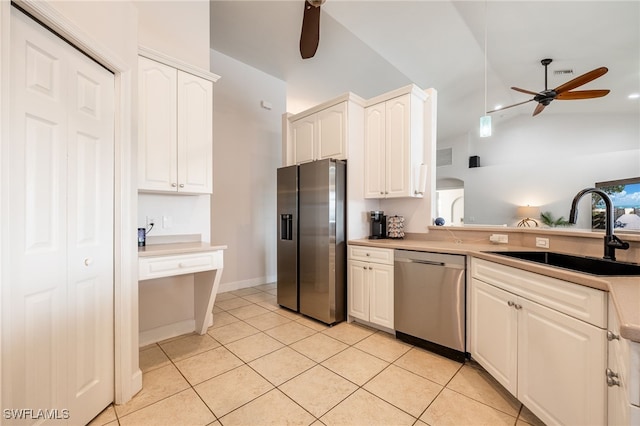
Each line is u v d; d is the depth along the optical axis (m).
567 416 1.21
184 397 1.65
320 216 2.80
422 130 2.90
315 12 2.33
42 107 1.18
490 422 1.46
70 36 1.27
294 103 5.59
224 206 3.86
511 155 7.65
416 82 4.66
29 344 1.13
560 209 6.78
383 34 3.33
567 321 1.23
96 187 1.46
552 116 7.07
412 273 2.32
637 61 4.00
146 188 2.11
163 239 2.44
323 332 2.60
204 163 2.45
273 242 4.44
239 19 3.07
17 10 1.08
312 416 1.50
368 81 4.60
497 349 1.69
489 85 4.86
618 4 2.77
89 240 1.42
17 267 1.08
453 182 8.82
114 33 1.53
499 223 7.66
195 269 2.15
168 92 2.23
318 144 3.14
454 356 2.11
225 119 3.84
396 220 2.97
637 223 2.37
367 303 2.67
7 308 1.04
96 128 1.46
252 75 4.13
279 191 3.24
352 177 2.90
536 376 1.39
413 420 1.47
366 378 1.85
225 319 2.90
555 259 1.89
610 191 2.57
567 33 3.31
